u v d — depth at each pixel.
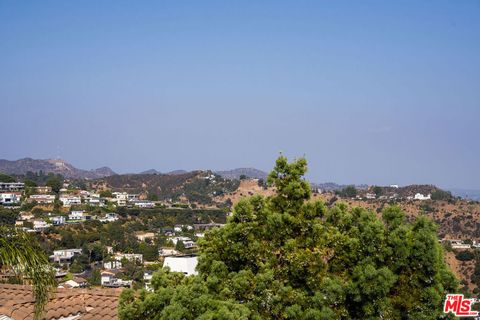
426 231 9.81
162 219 139.25
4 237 8.59
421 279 9.76
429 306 9.65
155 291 9.80
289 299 9.77
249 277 9.98
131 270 80.44
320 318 9.43
